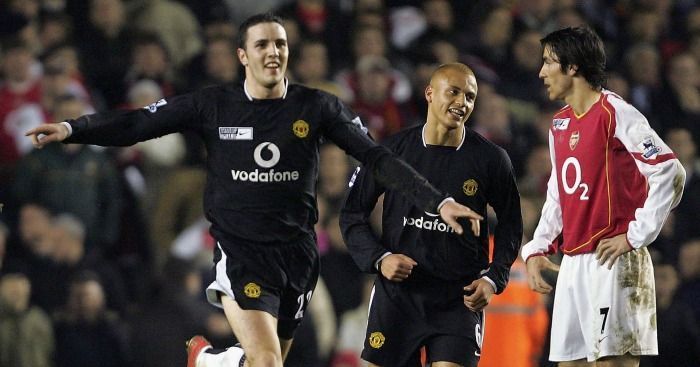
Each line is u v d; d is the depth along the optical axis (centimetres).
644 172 2503
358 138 2592
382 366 2652
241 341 2578
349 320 4306
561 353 2623
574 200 2589
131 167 4731
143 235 4684
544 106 5056
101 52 5184
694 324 4109
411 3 5834
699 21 6053
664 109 5575
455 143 2661
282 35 2595
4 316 4219
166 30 5325
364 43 5375
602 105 2555
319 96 2627
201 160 4881
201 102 2616
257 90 2606
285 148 2597
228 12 5675
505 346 3606
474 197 2648
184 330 4172
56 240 4409
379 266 2628
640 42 5950
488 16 5466
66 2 5297
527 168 4825
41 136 2486
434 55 5291
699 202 4906
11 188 4600
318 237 4447
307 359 4222
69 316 4262
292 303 2672
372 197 2692
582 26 2616
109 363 4222
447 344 2617
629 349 2552
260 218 2603
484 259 2672
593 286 2559
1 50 4966
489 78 5262
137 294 4556
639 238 2491
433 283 2647
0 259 4322
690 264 4412
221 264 2622
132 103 4894
